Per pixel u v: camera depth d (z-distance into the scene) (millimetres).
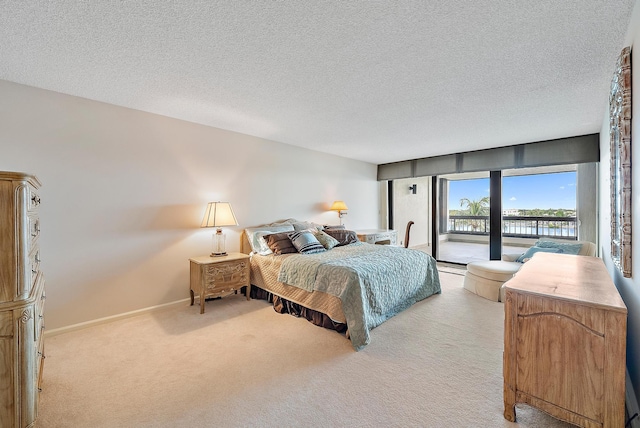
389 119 3322
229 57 1987
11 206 1377
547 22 1597
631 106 1562
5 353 1352
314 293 2844
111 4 1452
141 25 1633
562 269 2020
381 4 1451
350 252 3557
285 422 1553
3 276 1359
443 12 1514
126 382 1902
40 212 2504
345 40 1777
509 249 4820
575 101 2750
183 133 3377
